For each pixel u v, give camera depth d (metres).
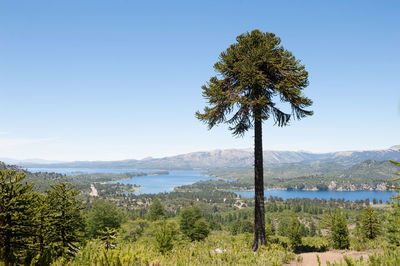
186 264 7.30
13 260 4.51
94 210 36.06
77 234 6.22
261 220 11.62
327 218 23.11
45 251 5.11
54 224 5.55
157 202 70.00
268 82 11.92
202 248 10.39
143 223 39.66
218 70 12.45
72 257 5.66
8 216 4.61
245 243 13.19
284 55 11.95
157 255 8.10
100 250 6.53
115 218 36.38
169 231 10.77
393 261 5.55
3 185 4.63
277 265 8.02
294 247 12.54
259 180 11.95
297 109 12.09
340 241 16.67
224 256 8.66
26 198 4.93
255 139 12.29
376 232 21.12
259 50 11.27
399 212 9.79
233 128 13.35
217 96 11.87
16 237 4.71
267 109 12.34
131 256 6.05
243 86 11.61
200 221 40.09
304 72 11.45
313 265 9.13
